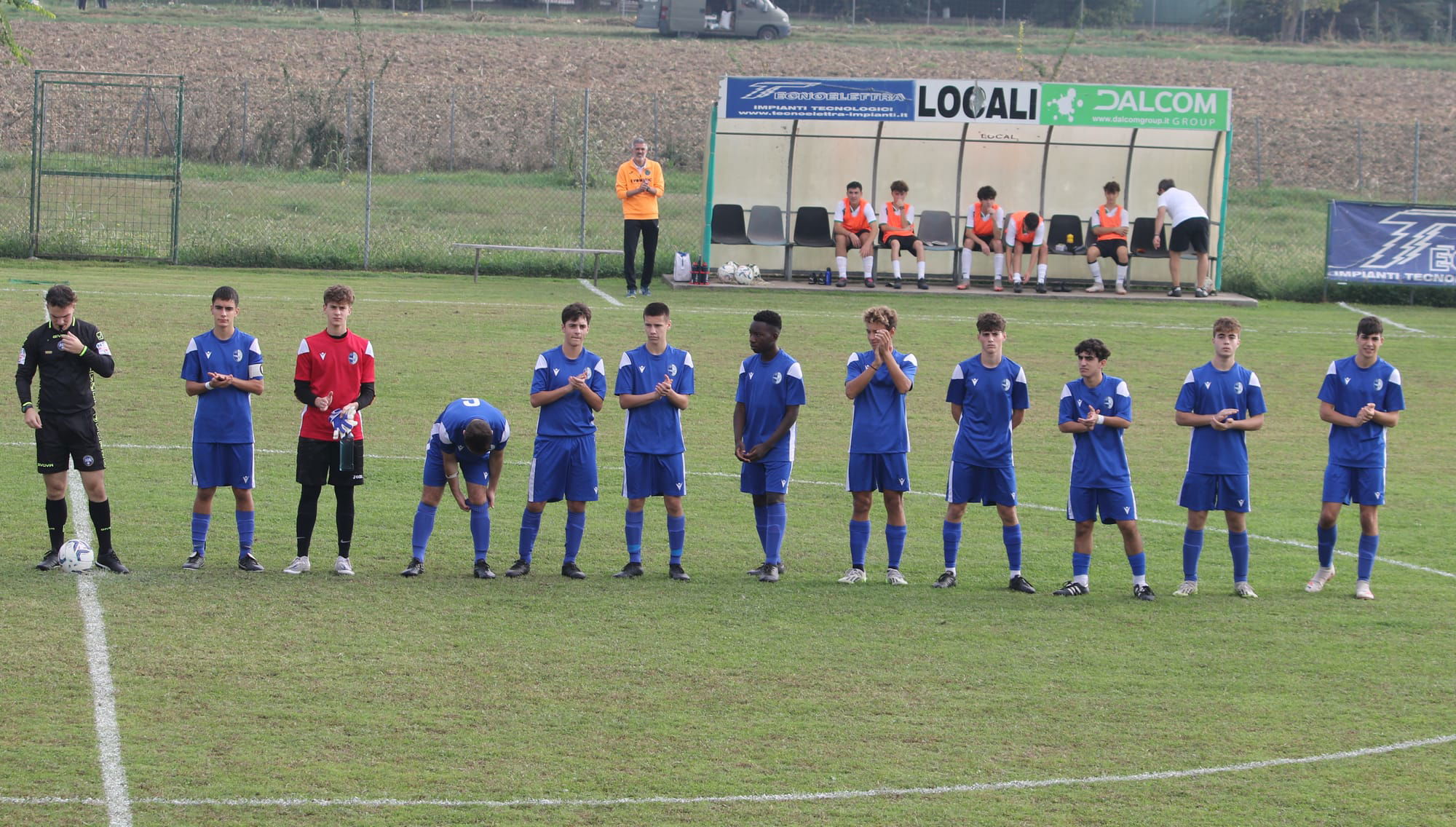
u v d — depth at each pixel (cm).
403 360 5994
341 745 2367
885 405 3541
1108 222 8706
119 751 2306
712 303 7806
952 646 3023
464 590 3347
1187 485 3562
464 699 2602
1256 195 14438
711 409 5484
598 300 7756
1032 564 3822
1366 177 16250
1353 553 4025
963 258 8700
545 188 13088
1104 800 2252
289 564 3503
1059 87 8575
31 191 8850
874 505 4397
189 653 2788
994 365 3525
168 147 14175
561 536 3938
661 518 4175
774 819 2145
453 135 14725
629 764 2334
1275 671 2911
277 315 6731
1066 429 3484
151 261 8562
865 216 8638
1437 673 2916
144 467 4378
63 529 3528
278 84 16338
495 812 2136
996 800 2239
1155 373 6362
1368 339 3528
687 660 2866
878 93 8544
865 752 2416
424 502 3466
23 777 2197
